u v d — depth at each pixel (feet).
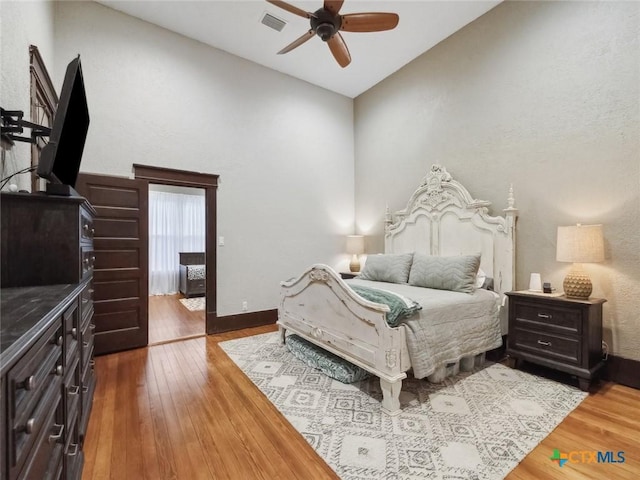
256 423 6.61
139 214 11.55
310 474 5.16
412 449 5.72
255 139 14.64
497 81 11.32
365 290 8.68
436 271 10.55
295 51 13.84
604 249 8.75
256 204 14.64
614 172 8.63
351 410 7.07
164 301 20.56
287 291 11.12
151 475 5.15
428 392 7.88
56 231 4.90
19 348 2.19
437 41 13.33
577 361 8.08
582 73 9.21
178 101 12.60
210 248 13.33
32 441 2.69
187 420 6.73
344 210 17.84
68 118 5.07
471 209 11.87
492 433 6.19
